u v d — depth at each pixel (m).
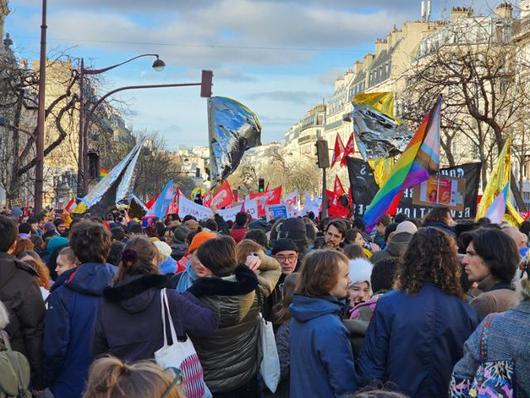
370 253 9.67
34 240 11.34
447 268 4.60
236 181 107.56
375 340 4.61
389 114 14.43
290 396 4.93
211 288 5.13
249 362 5.45
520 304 3.79
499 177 12.22
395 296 4.64
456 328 4.50
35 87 30.33
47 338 5.66
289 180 101.00
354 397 2.71
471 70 23.33
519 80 27.33
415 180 9.90
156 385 2.75
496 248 4.93
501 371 3.68
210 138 19.06
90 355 5.72
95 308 5.73
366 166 14.14
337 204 21.55
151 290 4.88
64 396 5.76
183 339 4.95
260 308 5.54
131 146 58.44
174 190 20.95
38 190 22.28
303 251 9.20
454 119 28.50
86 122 28.89
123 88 27.61
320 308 4.79
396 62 82.94
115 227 11.27
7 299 5.58
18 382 4.39
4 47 46.25
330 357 4.64
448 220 8.88
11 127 27.73
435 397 4.48
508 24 28.16
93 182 30.52
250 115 19.09
